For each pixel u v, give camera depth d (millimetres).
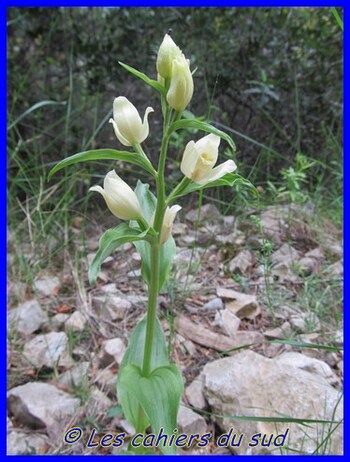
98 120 652
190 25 646
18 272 480
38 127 624
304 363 355
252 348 384
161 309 423
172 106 226
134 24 637
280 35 660
